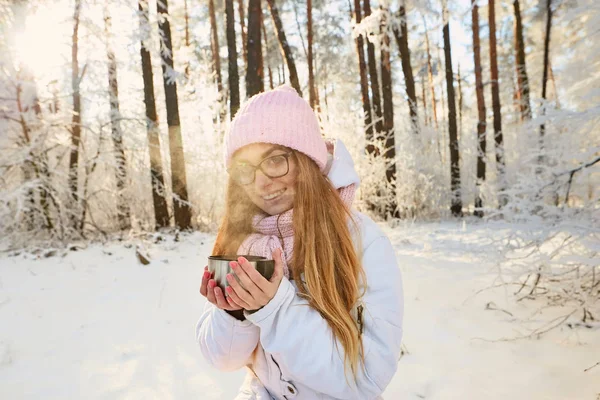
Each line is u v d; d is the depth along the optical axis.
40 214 6.70
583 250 2.81
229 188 1.14
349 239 0.97
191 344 2.87
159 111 9.53
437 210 10.45
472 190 10.61
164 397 2.23
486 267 4.40
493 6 11.59
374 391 0.91
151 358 2.67
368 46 10.91
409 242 6.23
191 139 9.09
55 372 2.53
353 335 0.88
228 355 0.98
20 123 6.83
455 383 2.21
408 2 10.01
